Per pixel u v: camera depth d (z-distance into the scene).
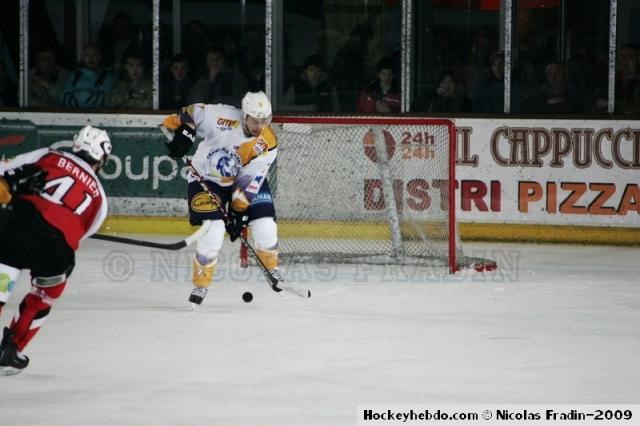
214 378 13.62
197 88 28.09
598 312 18.31
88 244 26.00
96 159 13.91
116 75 28.25
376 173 25.59
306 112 28.03
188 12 28.00
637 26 26.86
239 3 27.94
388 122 23.44
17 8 28.34
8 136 28.34
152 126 27.89
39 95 28.53
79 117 28.11
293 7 27.81
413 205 23.89
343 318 17.62
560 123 26.83
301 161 25.84
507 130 27.00
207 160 18.48
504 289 20.50
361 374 13.88
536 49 27.16
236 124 18.34
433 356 14.92
